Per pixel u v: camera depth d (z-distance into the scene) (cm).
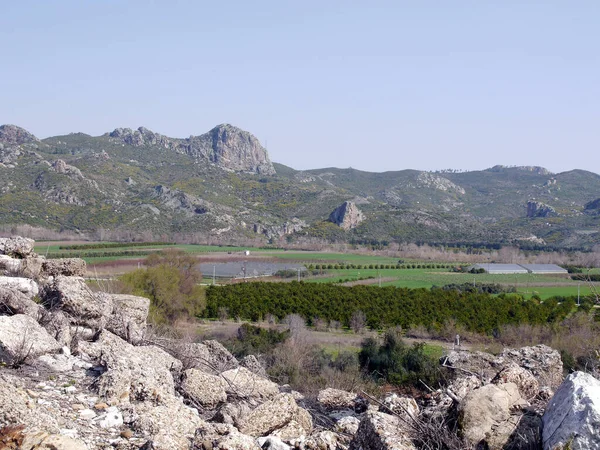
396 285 7812
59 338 950
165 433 604
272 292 5709
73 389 736
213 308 4969
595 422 564
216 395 862
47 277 1282
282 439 721
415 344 2859
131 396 739
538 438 620
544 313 4838
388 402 832
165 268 4359
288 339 3198
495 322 4556
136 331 1108
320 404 991
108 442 602
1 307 979
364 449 641
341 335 4384
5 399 582
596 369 995
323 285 6556
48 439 545
